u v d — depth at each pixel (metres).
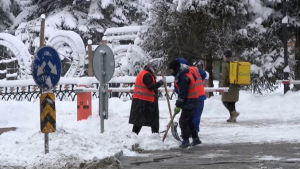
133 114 12.34
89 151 9.91
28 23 48.50
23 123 16.19
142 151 10.97
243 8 24.89
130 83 25.91
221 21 24.73
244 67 16.22
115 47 33.03
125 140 11.33
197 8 24.25
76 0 50.12
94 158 9.12
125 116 19.08
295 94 21.64
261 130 13.95
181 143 11.59
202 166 8.77
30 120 16.67
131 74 27.42
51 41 32.66
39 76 9.28
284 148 10.57
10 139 11.26
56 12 50.25
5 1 50.06
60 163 8.72
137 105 12.30
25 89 28.16
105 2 47.97
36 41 46.66
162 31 25.67
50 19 47.78
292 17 25.83
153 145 11.32
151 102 12.34
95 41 49.91
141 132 13.59
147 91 12.30
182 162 9.27
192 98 11.29
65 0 51.03
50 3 51.31
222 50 25.14
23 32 48.34
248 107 20.28
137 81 12.41
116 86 25.84
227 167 8.58
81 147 10.06
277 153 9.95
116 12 49.78
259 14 25.69
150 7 26.56
